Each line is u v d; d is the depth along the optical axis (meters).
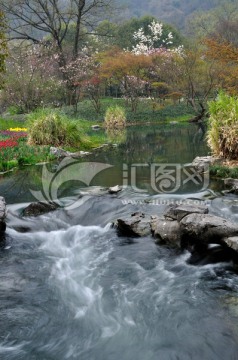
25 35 30.30
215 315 3.67
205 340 3.33
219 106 9.96
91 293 4.22
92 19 34.34
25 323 3.70
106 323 3.67
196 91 29.89
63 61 30.16
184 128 21.73
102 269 4.79
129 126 24.02
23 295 4.19
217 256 4.80
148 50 33.12
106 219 6.27
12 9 29.19
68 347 3.35
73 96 29.75
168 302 3.97
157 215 6.01
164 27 45.53
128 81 29.52
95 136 17.25
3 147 11.47
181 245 5.11
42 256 5.18
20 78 25.98
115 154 12.69
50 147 12.38
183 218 5.16
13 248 5.40
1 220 5.59
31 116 13.86
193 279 4.43
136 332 3.52
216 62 25.39
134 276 4.57
